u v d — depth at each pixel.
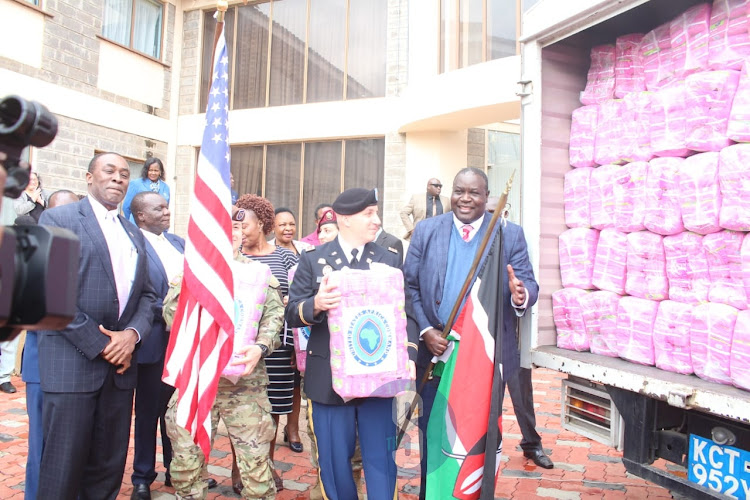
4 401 5.01
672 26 2.50
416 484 2.88
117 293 2.64
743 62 2.15
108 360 2.54
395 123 9.45
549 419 4.80
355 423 2.53
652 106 2.50
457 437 2.51
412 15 9.23
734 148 2.10
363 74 10.05
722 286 2.20
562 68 3.03
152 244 3.46
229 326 2.51
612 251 2.67
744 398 1.94
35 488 2.82
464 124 8.59
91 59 9.41
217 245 2.58
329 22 10.36
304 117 10.35
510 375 2.77
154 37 10.81
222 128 2.75
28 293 0.89
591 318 2.73
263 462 2.61
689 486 2.26
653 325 2.47
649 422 2.43
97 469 2.66
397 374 2.37
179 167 11.18
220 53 2.82
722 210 2.15
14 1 8.15
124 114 10.05
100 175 2.68
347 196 2.57
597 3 2.52
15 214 5.30
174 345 2.60
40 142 0.92
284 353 3.55
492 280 2.63
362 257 2.61
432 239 2.91
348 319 2.35
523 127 2.98
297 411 4.01
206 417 2.44
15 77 8.21
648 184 2.48
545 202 2.93
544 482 3.47
